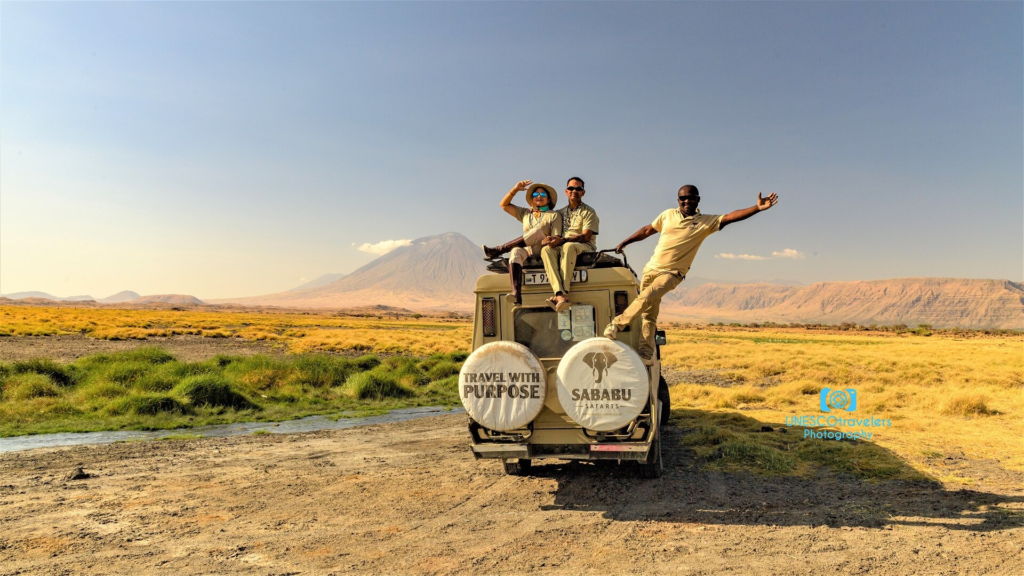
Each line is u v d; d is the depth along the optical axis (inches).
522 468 321.4
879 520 227.0
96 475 321.4
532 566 191.0
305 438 440.1
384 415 580.1
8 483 303.3
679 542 210.5
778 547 201.6
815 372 882.8
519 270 271.1
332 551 207.0
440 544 213.6
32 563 195.2
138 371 684.7
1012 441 371.9
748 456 339.9
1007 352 1514.5
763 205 241.9
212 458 367.2
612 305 272.4
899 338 2992.1
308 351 1401.3
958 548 194.9
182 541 217.5
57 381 673.0
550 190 287.1
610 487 289.4
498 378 262.1
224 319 3624.5
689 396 627.2
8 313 2829.7
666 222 269.3
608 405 251.4
